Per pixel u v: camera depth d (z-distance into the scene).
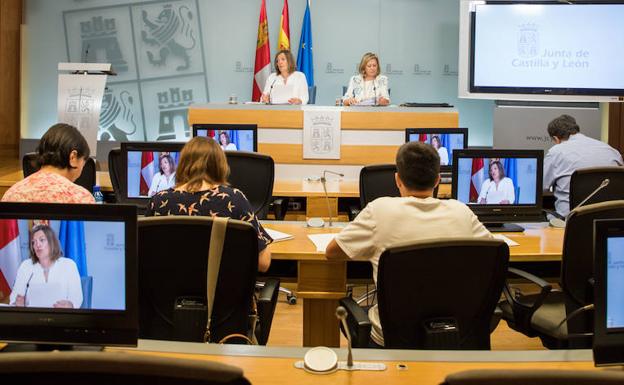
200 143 2.35
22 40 7.47
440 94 7.59
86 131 6.07
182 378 0.84
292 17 7.47
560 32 6.46
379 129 5.28
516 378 0.84
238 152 3.65
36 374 0.83
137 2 7.44
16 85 7.54
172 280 2.01
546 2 6.44
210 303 1.92
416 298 1.90
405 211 2.12
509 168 3.22
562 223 3.27
